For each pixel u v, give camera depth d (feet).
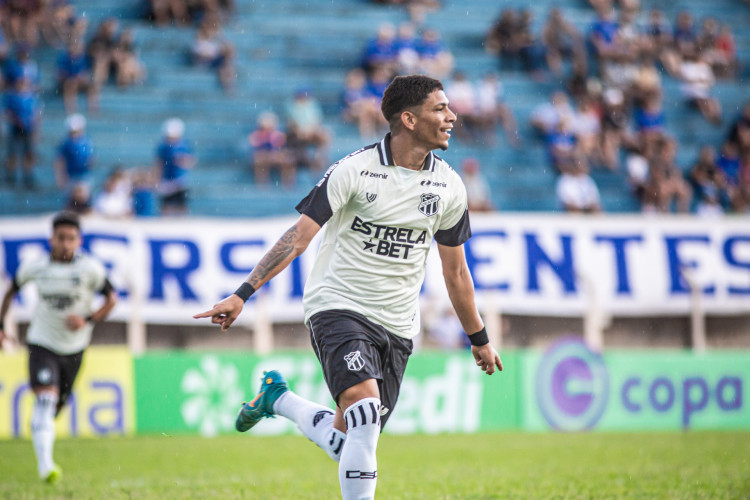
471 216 89.04
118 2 128.57
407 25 136.26
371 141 120.88
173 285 83.92
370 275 29.35
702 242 93.71
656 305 92.27
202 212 109.29
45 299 51.83
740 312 93.91
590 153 123.13
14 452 63.57
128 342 84.07
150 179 99.91
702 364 86.94
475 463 56.24
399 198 29.01
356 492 27.27
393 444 69.46
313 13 137.49
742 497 39.91
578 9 147.54
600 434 78.84
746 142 128.57
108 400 75.41
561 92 133.90
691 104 138.72
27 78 109.91
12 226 81.92
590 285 89.76
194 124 119.75
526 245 89.40
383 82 122.72
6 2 119.03
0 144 108.99
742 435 77.87
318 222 28.55
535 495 40.70
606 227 91.66
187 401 77.36
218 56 125.80
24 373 73.77
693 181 123.24
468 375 82.02
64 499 39.96
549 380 83.35
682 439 73.61
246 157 118.01
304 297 30.58
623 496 40.14
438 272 88.02
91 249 81.87
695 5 152.76
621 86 132.46
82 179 106.22
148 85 122.52
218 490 43.39
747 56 149.07
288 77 128.06
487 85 124.77
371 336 29.19
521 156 123.75
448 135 29.17
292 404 31.60
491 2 145.79
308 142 113.60
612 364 84.94
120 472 52.42
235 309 27.61
